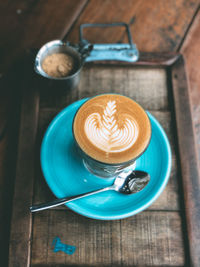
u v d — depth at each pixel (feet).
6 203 1.58
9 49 1.85
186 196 1.38
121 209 1.32
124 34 1.86
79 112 1.25
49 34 1.87
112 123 1.23
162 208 1.38
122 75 1.57
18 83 1.77
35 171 1.42
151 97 1.54
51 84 1.45
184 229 1.36
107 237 1.35
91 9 1.91
